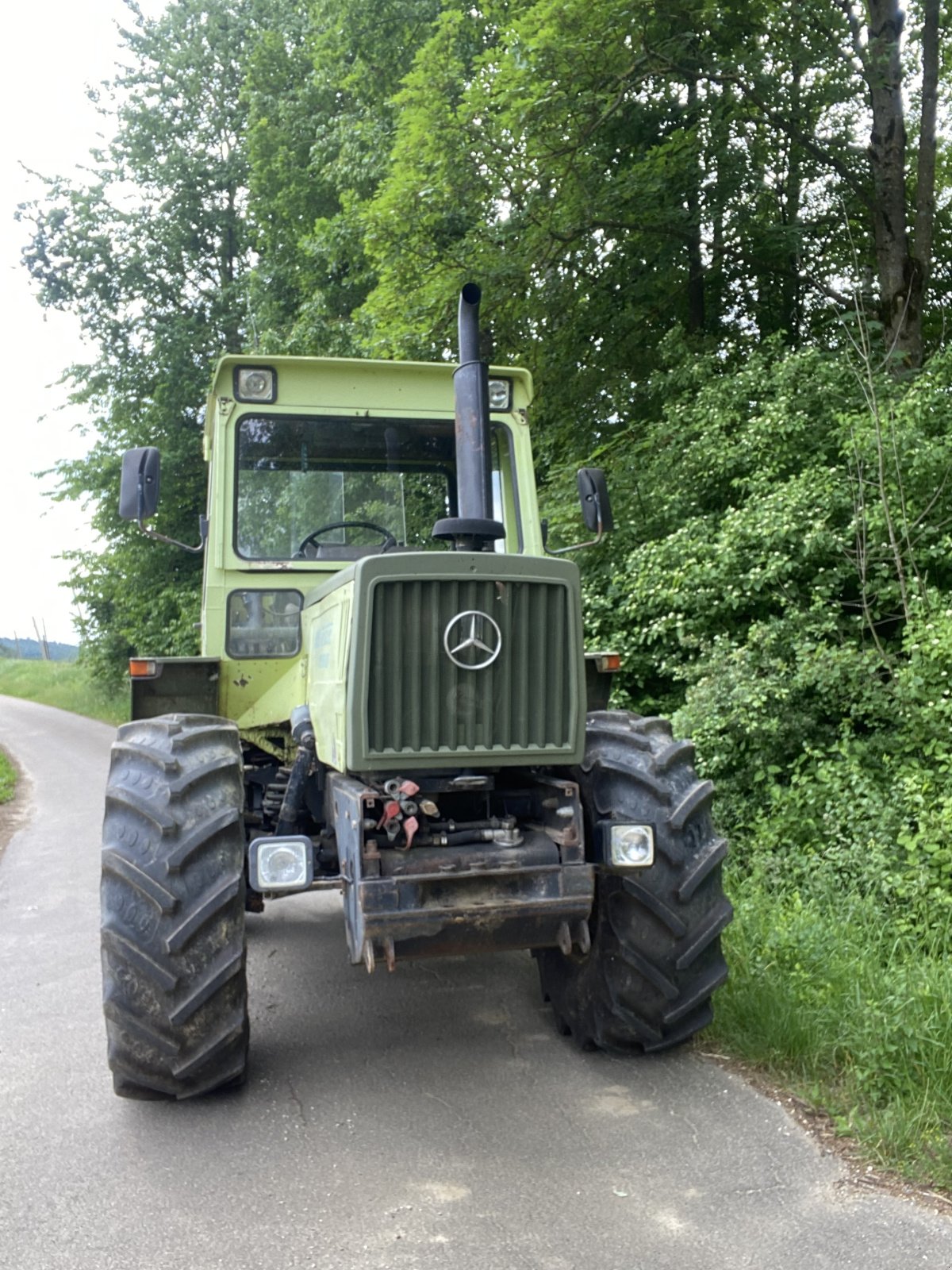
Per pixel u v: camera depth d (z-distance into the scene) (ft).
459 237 34.96
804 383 26.71
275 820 16.49
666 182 33.88
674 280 36.52
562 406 36.58
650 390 32.63
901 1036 11.90
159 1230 9.65
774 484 24.58
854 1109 11.35
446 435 17.39
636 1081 12.51
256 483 16.65
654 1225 9.44
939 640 18.67
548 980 14.35
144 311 75.72
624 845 11.88
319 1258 9.12
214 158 77.46
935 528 21.97
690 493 27.37
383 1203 10.00
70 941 19.85
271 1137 11.45
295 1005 15.66
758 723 20.25
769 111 34.47
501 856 11.66
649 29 33.06
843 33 34.65
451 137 32.48
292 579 16.53
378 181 48.01
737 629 24.94
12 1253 9.35
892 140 31.32
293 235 61.98
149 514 15.16
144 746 12.62
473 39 40.27
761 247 35.17
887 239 31.27
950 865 16.07
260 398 16.70
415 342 34.55
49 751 64.13
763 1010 13.24
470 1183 10.34
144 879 11.57
